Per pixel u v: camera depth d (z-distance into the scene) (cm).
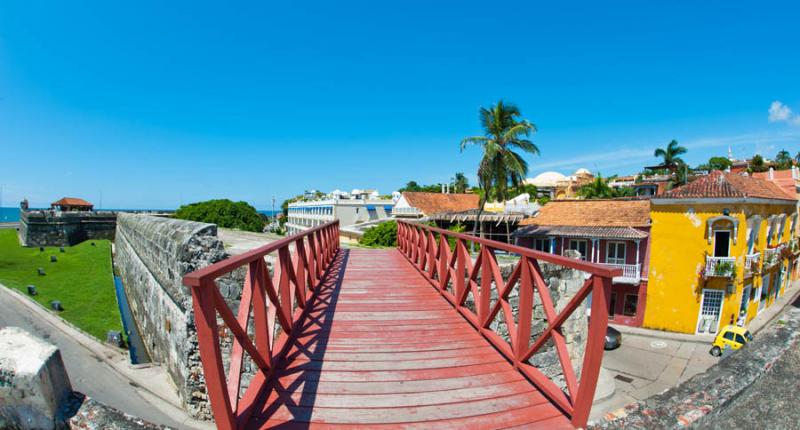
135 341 1034
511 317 388
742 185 1788
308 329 465
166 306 718
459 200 4016
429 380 342
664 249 1805
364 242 2270
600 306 237
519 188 2166
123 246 1892
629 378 1361
